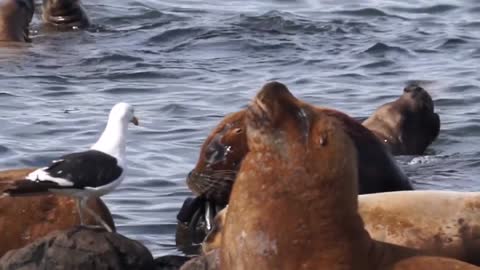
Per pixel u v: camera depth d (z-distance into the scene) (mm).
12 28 57562
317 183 19297
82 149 39594
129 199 33562
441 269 20156
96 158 23109
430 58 54875
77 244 23641
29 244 24328
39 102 46562
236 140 27766
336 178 19297
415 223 23453
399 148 39844
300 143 19375
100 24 61812
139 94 48281
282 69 52625
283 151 19453
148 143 40406
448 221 23516
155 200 33594
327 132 19359
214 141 28078
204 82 50250
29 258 23766
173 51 56062
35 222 25688
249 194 19656
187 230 29625
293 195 19391
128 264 23797
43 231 25625
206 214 29156
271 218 19438
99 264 23516
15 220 25688
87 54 55125
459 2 67750
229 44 56906
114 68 52625
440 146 41188
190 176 28406
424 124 40406
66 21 60875
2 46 56344
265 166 19562
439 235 23375
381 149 28594
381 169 28328
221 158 27906
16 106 45750
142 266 23938
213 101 47031
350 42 57750
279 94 19500
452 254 23312
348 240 19406
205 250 25109
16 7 57688
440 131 42875
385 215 23531
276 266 19406
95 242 23688
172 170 37031
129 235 30109
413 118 40281
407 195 23906
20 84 49406
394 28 61250
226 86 49500
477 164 38562
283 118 19438
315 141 19328
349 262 19344
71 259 23516
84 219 25203
